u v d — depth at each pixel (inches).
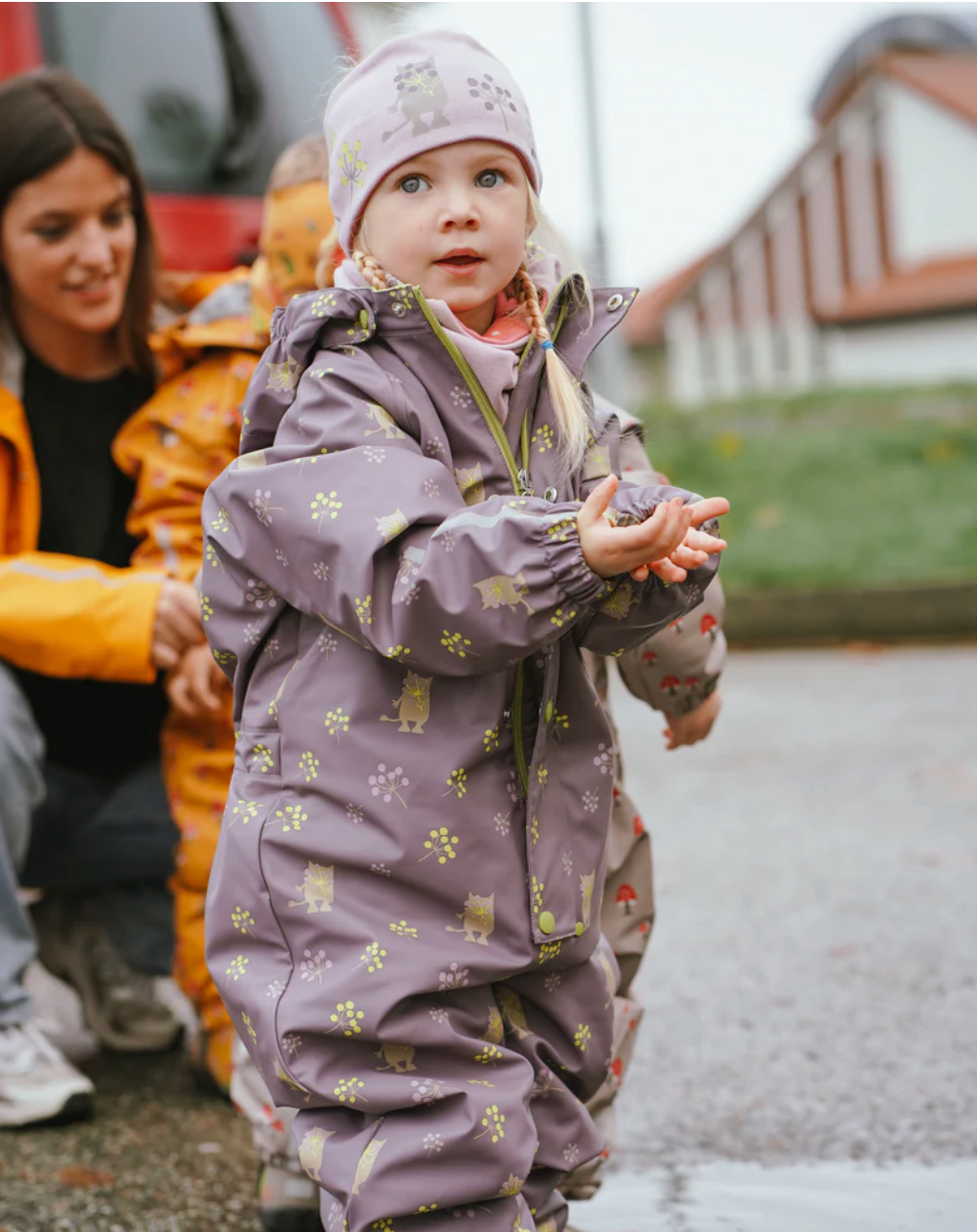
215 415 109.4
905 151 893.8
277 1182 89.5
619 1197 93.4
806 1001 124.3
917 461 456.8
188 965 110.5
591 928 74.8
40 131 108.0
